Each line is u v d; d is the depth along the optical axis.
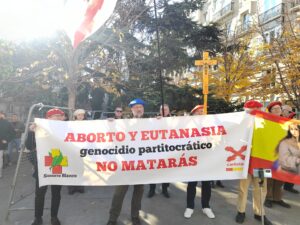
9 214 5.77
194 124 5.29
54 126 5.21
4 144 9.00
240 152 5.27
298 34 18.38
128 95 13.71
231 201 6.59
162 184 6.96
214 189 7.47
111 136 5.23
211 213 5.68
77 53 11.22
